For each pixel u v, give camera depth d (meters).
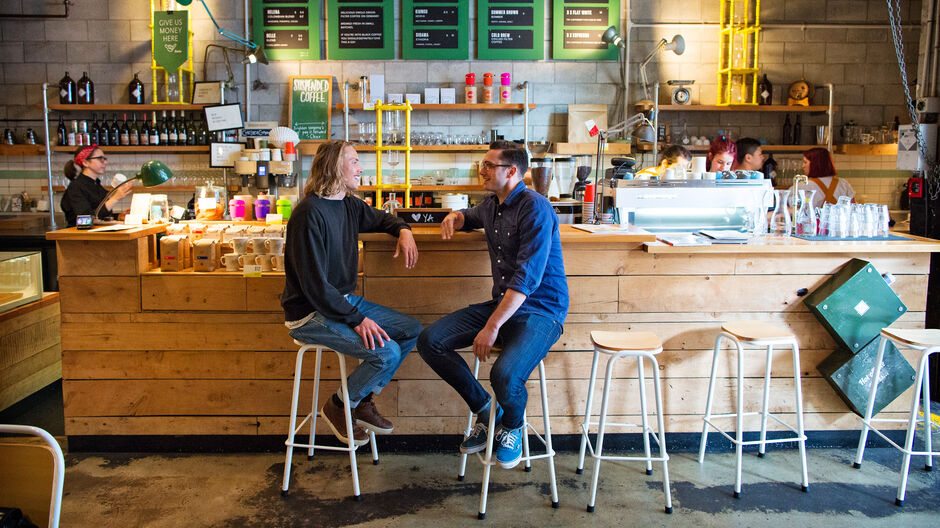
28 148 6.04
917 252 3.33
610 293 3.30
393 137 6.13
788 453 3.40
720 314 3.34
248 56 5.94
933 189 4.34
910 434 2.88
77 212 5.18
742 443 2.96
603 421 2.79
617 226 3.46
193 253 3.35
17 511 1.58
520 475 3.15
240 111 5.96
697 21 6.34
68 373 3.35
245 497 2.93
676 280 3.31
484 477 2.74
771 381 3.39
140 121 6.29
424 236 3.17
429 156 6.36
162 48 5.91
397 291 3.27
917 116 4.48
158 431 3.37
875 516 2.79
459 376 2.83
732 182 3.66
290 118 6.23
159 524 2.71
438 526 2.71
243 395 3.36
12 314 3.99
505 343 2.78
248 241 3.38
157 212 3.99
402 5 6.25
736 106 6.12
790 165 6.29
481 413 2.89
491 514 2.80
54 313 4.46
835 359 3.32
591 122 3.99
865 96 6.41
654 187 3.63
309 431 3.38
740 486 2.96
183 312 3.31
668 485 2.80
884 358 3.29
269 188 5.77
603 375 3.35
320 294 2.68
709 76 6.40
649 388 3.37
